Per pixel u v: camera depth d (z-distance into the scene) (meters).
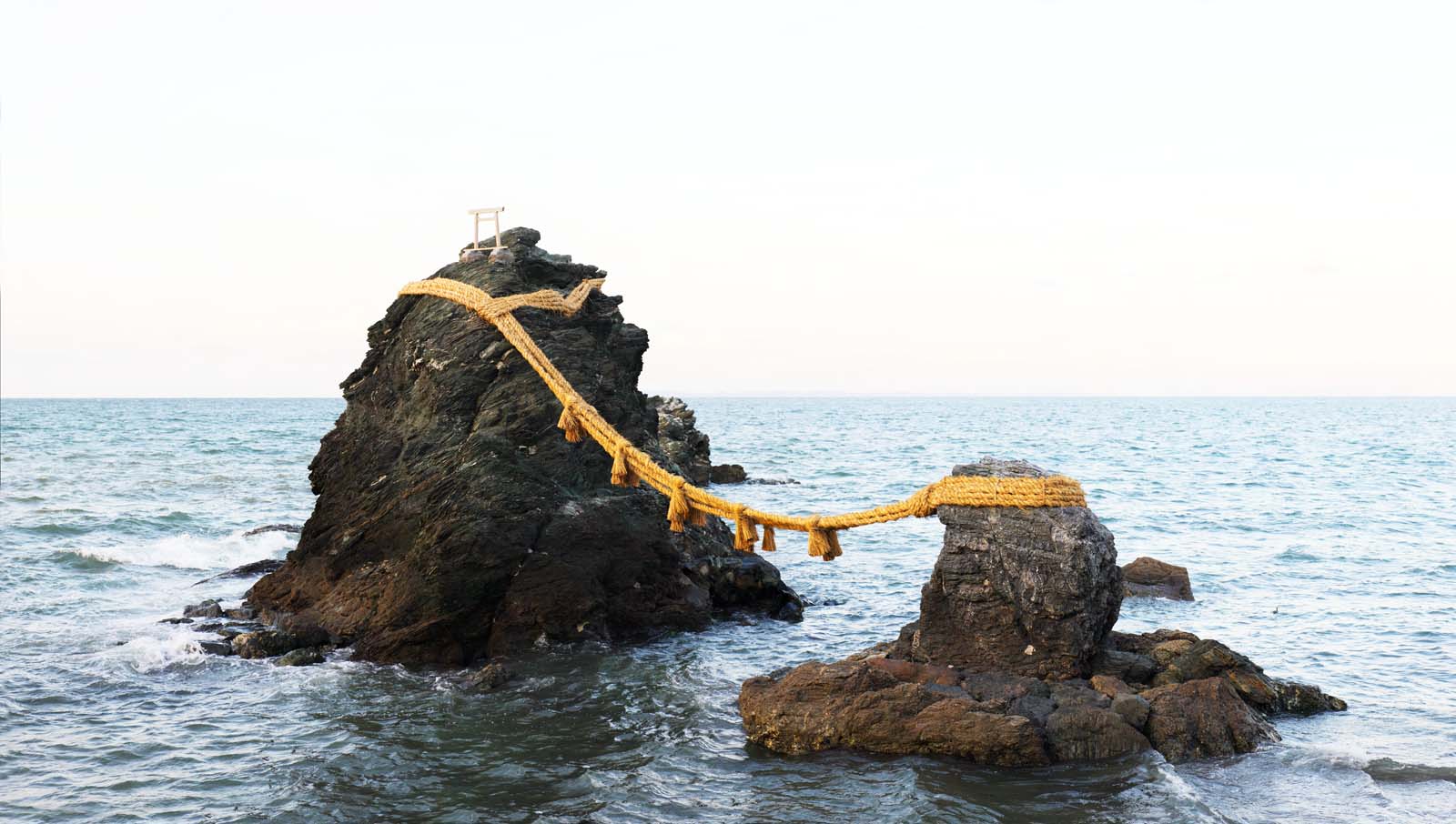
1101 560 17.36
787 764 16.31
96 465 75.19
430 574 22.12
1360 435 146.12
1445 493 60.38
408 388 25.25
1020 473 17.69
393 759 16.73
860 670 17.06
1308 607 27.66
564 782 15.80
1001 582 17.44
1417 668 21.62
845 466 84.56
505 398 23.83
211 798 15.29
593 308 27.64
